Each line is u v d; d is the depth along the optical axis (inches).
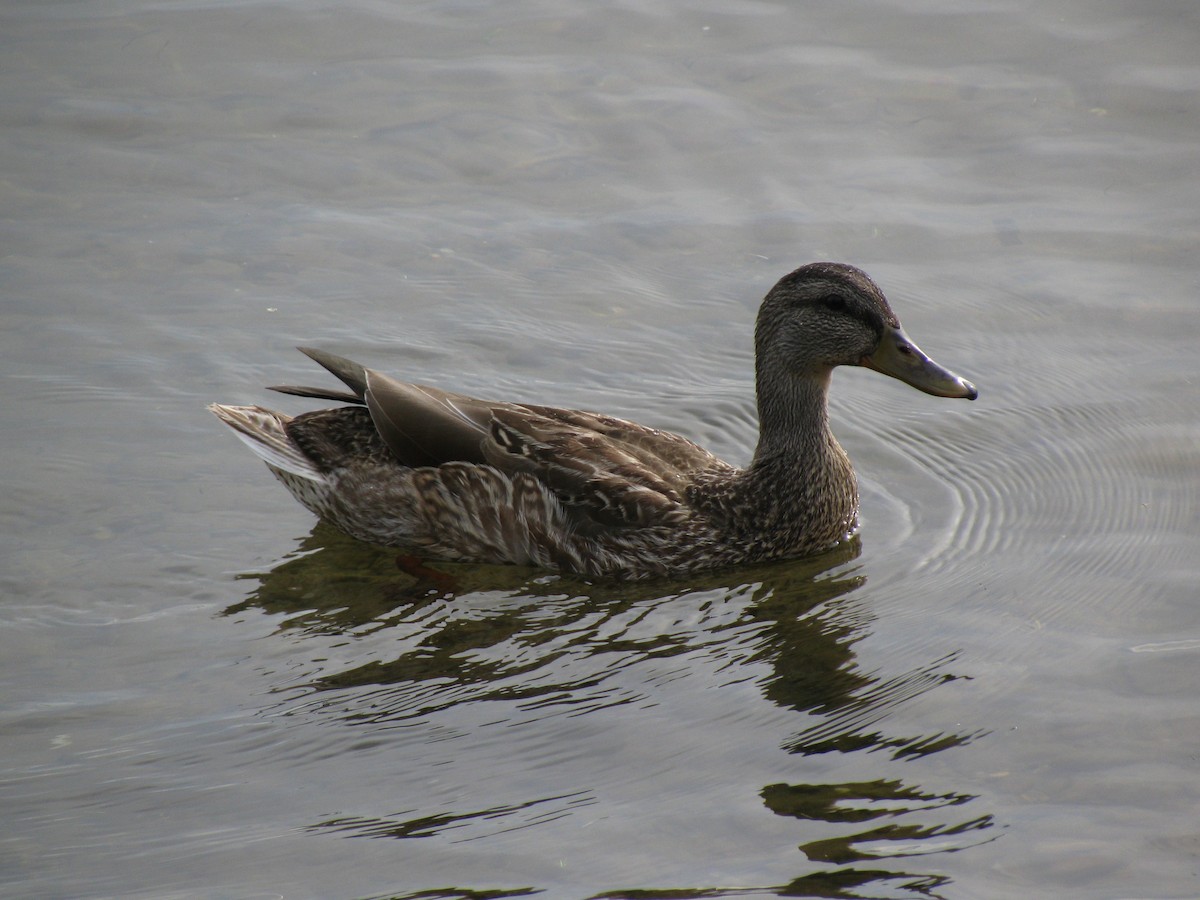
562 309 625.0
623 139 716.7
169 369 581.6
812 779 370.6
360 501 510.9
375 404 506.0
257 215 668.7
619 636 445.7
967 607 453.1
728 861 340.2
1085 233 647.8
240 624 452.1
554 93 746.8
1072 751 375.9
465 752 386.6
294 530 510.9
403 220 670.5
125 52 768.3
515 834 352.8
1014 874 333.1
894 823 352.2
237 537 502.9
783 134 717.9
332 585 479.2
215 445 549.3
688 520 486.0
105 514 507.5
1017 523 503.2
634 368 596.4
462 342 604.7
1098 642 426.3
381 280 636.1
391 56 773.3
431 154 707.4
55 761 382.6
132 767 380.8
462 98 742.5
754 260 645.3
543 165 702.5
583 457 493.0
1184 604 443.2
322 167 697.6
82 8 807.1
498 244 657.6
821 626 447.8
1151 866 334.3
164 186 681.6
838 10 810.2
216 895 334.6
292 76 755.4
